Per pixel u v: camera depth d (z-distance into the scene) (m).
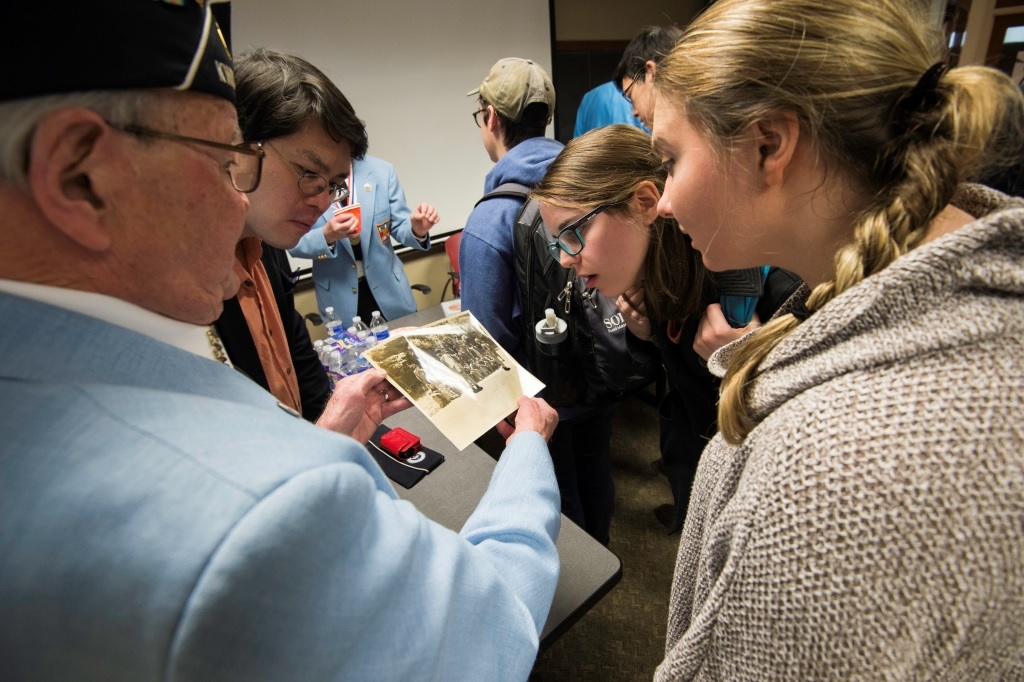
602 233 0.91
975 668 0.32
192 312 0.41
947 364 0.30
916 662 0.31
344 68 2.49
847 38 0.35
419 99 2.77
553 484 0.69
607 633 1.60
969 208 0.38
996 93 0.33
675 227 0.88
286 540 0.27
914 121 0.34
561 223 0.94
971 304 0.30
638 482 2.19
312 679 0.29
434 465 1.06
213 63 0.38
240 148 0.41
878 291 0.32
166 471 0.27
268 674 0.27
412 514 0.41
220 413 0.32
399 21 2.57
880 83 0.35
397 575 0.34
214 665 0.26
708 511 0.49
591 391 1.30
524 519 0.61
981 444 0.28
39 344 0.30
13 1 0.27
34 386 0.29
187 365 0.37
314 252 2.13
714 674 0.44
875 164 0.37
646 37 1.76
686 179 0.45
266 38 2.25
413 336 1.08
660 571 1.79
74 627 0.27
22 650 0.28
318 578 0.29
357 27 2.46
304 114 0.91
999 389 0.28
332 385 1.59
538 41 3.13
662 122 0.46
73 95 0.30
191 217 0.38
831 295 0.38
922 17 0.38
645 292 0.97
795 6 0.37
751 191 0.42
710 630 0.42
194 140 0.37
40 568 0.26
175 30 0.34
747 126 0.39
